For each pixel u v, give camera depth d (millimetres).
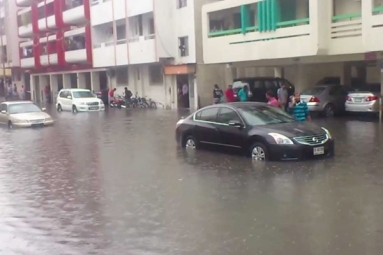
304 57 26391
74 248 6883
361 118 23703
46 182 11734
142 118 29344
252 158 13289
